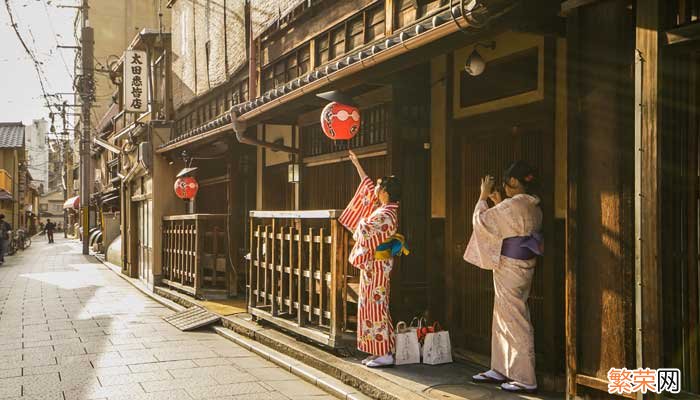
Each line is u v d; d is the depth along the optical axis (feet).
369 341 22.35
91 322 37.55
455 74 23.88
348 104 24.29
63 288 57.06
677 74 14.05
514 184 19.49
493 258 19.22
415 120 25.86
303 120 33.53
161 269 52.80
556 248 19.56
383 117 27.02
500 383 19.94
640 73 14.01
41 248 135.74
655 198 13.69
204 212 53.06
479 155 22.93
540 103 19.97
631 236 14.79
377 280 22.29
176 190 47.26
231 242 42.98
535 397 18.58
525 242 19.07
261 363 26.37
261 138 41.29
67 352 28.53
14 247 112.47
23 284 60.59
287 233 29.19
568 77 16.10
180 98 56.49
